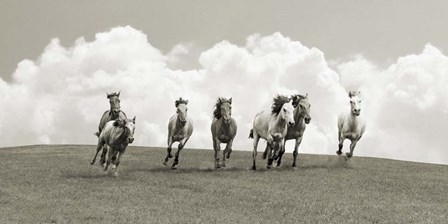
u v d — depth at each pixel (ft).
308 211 50.42
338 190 62.23
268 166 77.25
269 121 75.25
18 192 56.08
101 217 44.73
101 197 54.19
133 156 98.02
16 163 83.71
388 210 52.11
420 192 64.03
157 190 58.95
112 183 62.34
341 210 51.16
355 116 79.41
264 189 61.00
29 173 70.23
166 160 78.48
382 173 78.74
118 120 66.03
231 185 63.00
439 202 58.44
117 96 73.15
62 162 85.40
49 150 111.65
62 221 42.75
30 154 102.73
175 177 68.64
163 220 44.16
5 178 65.57
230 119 75.82
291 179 68.33
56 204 49.96
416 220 47.80
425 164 97.04
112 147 67.31
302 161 92.58
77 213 46.01
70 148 116.67
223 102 75.36
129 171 74.02
